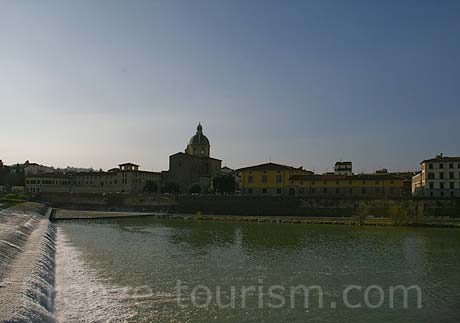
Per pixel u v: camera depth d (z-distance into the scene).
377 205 128.50
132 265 50.69
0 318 25.92
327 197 136.25
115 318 31.00
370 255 59.09
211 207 152.88
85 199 176.50
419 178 162.38
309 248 65.56
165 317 31.36
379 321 31.25
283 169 161.12
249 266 50.56
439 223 104.06
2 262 41.72
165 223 111.69
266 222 115.62
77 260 53.81
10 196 180.25
